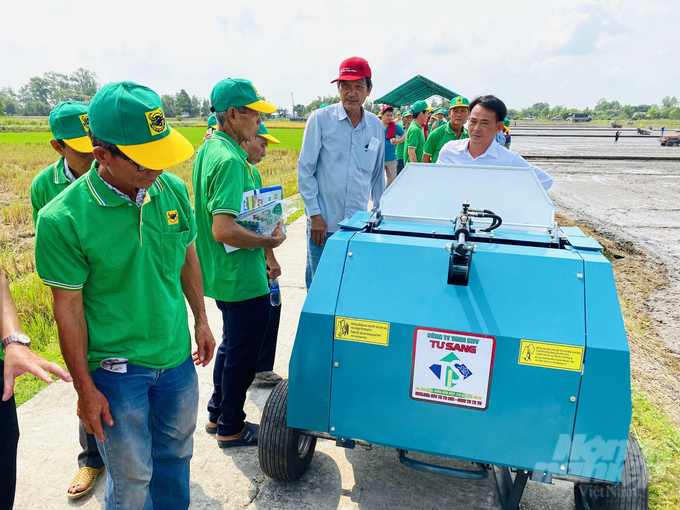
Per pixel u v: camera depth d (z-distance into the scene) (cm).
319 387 223
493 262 212
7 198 1257
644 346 473
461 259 204
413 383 212
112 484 201
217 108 271
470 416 208
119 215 179
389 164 904
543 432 202
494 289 207
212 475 278
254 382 376
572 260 207
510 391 202
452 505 256
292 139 4081
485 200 264
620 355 190
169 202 199
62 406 340
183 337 213
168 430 220
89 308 185
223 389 292
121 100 160
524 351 198
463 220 224
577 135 6088
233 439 299
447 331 204
